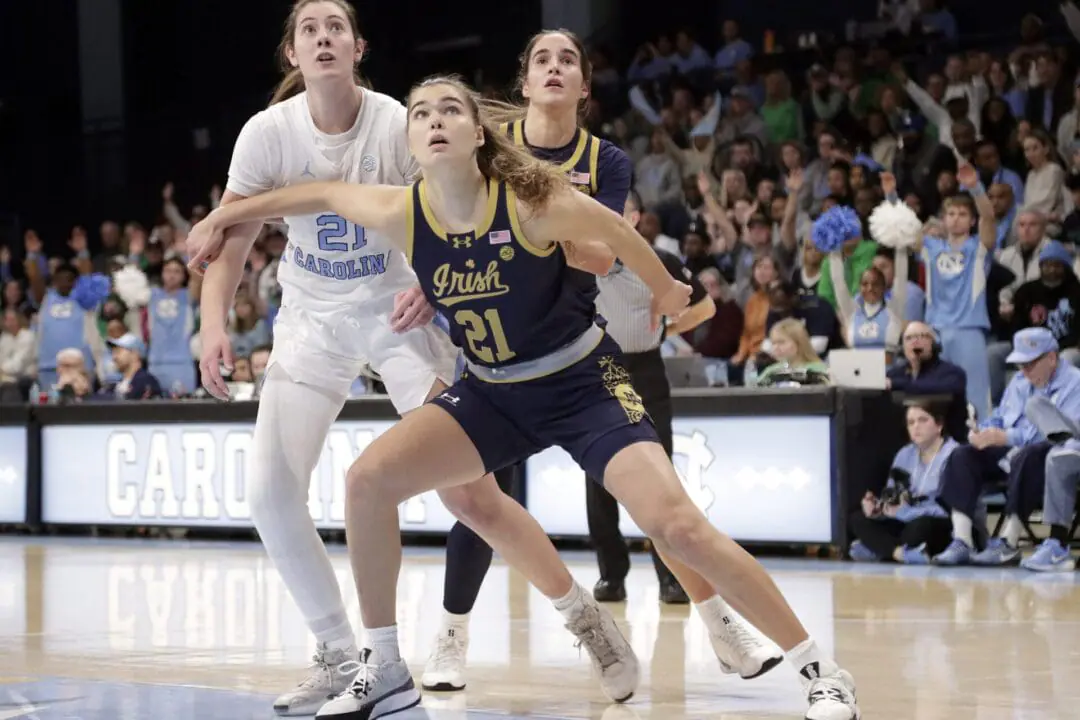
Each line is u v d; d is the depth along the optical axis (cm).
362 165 422
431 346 429
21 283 1692
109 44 1864
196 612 636
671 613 623
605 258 378
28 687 436
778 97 1409
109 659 498
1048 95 1275
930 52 1434
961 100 1280
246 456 1018
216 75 1848
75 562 897
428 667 442
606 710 396
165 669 474
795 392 852
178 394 1163
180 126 1803
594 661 412
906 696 402
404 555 912
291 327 425
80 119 1888
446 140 357
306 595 405
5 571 841
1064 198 1187
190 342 1338
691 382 931
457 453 384
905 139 1279
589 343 384
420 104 363
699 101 1519
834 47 1470
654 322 399
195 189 1789
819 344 1048
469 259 369
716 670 468
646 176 1426
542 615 611
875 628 553
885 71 1380
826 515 846
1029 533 870
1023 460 818
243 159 422
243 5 1822
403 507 983
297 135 421
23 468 1139
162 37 1872
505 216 363
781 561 851
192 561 891
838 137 1333
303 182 420
